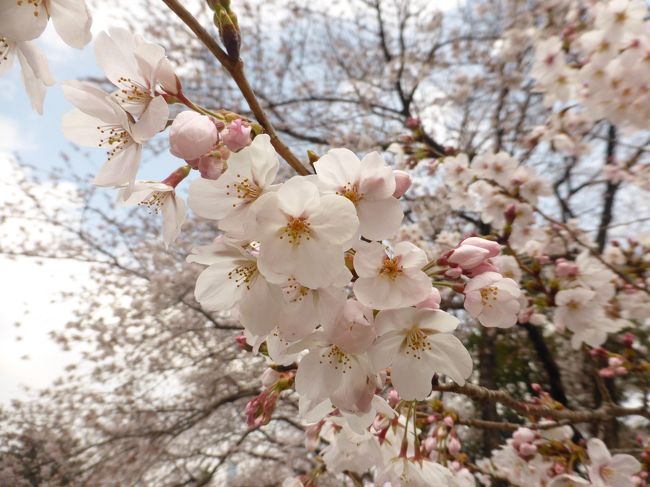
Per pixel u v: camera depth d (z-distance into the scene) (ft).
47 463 23.38
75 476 22.85
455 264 4.38
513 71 21.01
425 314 3.95
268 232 3.59
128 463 23.11
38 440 24.56
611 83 10.89
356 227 3.54
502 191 12.01
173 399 25.99
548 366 19.97
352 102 24.73
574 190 23.39
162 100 3.57
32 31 3.39
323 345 4.10
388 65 23.31
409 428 5.80
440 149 20.83
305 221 3.64
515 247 12.14
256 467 26.63
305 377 4.11
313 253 3.59
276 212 3.59
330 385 4.04
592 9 12.52
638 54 10.30
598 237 23.16
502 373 24.14
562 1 16.84
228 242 3.91
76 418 24.56
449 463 7.65
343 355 4.09
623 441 19.60
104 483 22.91
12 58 3.62
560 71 11.78
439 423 7.47
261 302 3.89
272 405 5.35
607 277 9.71
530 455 8.65
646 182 15.14
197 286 4.49
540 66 12.02
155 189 4.29
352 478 7.53
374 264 3.79
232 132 3.62
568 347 22.18
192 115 3.59
